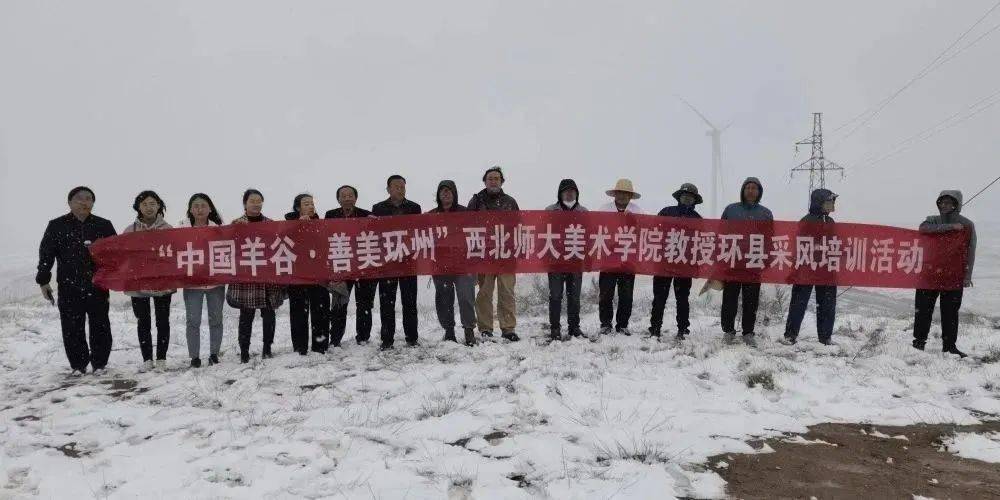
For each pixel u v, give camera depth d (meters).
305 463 4.54
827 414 5.64
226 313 15.10
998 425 5.41
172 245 7.74
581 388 6.18
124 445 5.02
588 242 8.71
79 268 7.50
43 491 4.19
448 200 8.56
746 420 5.38
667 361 7.43
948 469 4.47
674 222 8.68
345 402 6.07
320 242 8.12
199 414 5.79
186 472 4.41
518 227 8.62
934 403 5.91
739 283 8.56
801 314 8.56
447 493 4.00
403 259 8.34
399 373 7.05
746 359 7.32
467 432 5.12
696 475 4.21
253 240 7.93
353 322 11.96
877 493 4.07
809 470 4.41
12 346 9.20
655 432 5.00
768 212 8.55
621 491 3.96
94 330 7.65
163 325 7.85
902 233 8.34
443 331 10.05
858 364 7.37
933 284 8.10
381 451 4.74
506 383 6.53
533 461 4.46
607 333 9.01
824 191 8.61
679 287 8.78
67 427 5.54
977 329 10.28
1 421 5.77
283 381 6.86
